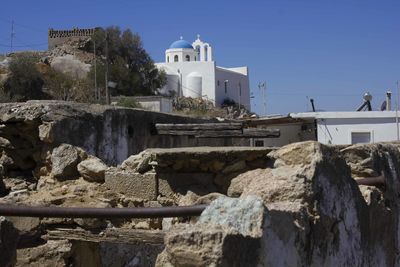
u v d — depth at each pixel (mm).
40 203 7633
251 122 25391
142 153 7348
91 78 50844
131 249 8711
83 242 7637
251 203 3807
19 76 43438
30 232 7379
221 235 3445
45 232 7473
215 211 3805
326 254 4969
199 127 10719
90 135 9641
